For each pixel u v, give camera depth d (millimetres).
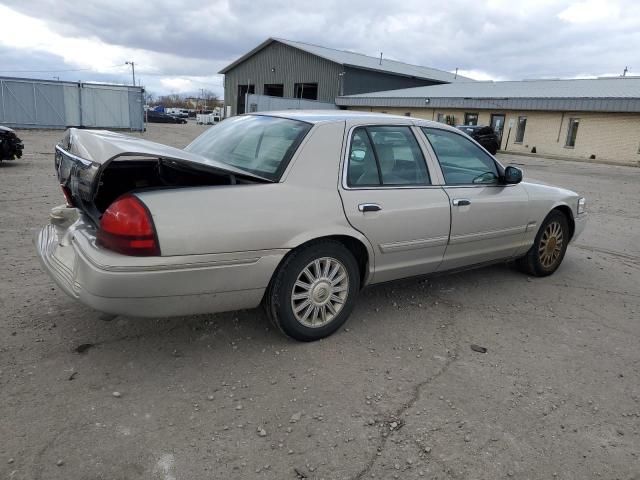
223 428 2646
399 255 3883
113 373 3098
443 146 4254
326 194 3414
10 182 9992
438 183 4102
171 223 2834
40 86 30125
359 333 3803
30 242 5645
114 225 2799
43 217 6949
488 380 3242
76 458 2379
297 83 49062
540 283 5191
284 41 49125
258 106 39594
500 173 4660
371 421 2760
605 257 6461
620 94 29109
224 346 3490
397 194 3779
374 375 3227
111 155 2789
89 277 2812
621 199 12766
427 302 4492
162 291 2875
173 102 119625
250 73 53969
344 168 3557
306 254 3369
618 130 27922
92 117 32344
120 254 2799
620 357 3660
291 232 3227
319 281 3500
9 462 2328
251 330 3732
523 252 5051
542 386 3209
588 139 29219
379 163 3779
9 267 4762
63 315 3805
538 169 21969
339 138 3592
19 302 3990
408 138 4023
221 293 3086
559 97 29688
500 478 2396
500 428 2758
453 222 4137
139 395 2893
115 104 32969
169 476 2307
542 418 2869
